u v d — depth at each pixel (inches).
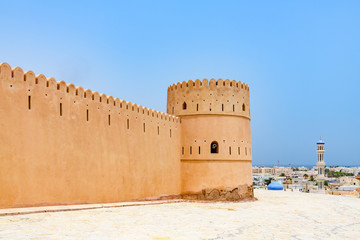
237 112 1044.5
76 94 711.7
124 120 827.4
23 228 466.6
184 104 1047.6
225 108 1024.2
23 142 607.2
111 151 783.1
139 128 872.9
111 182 777.6
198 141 1007.6
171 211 724.7
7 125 586.9
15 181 591.8
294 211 812.0
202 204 908.0
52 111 660.1
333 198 1182.9
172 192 975.0
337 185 4525.1
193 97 1027.9
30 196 612.1
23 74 618.2
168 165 968.3
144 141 886.4
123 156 816.3
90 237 438.6
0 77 583.8
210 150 1004.6
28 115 618.5
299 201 1053.8
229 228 556.1
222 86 1030.4
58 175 660.7
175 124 1013.8
